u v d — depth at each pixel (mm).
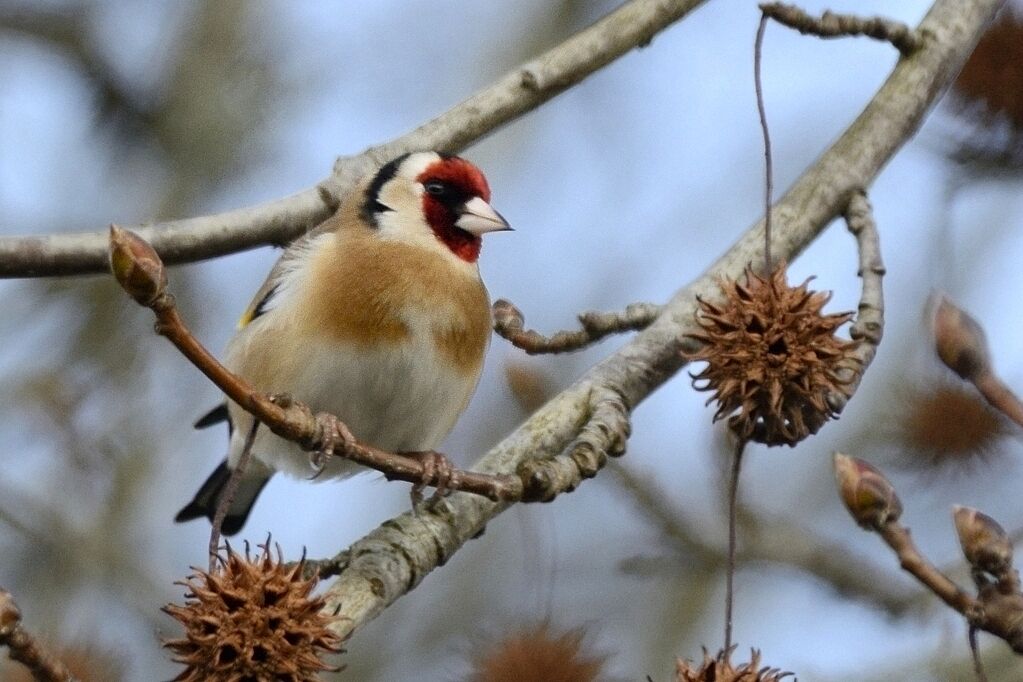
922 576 6035
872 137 8297
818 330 6203
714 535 11305
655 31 8641
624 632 13383
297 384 8164
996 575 5961
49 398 12586
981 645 10273
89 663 8336
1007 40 8680
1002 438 8773
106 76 14984
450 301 8328
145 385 13375
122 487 12680
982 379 6527
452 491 6863
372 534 6719
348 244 8375
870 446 13023
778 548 11125
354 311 8141
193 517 9820
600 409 7285
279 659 5367
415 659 13000
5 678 7355
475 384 8648
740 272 7922
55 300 13750
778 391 6129
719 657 5820
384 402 8250
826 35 7816
